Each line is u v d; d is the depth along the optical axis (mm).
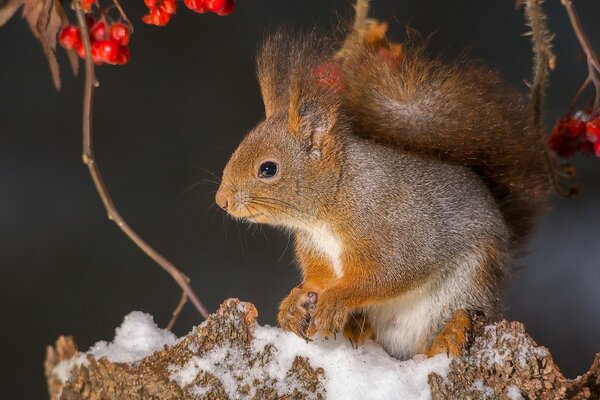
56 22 3031
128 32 3035
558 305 3375
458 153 3078
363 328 3059
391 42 3096
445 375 2998
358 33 3082
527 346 2992
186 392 2996
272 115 3080
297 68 3072
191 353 3000
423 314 3057
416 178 3057
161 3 3039
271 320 3338
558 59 3471
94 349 3014
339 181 3057
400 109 3068
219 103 3447
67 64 3453
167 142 3430
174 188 3410
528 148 3090
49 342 3330
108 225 3393
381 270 3047
